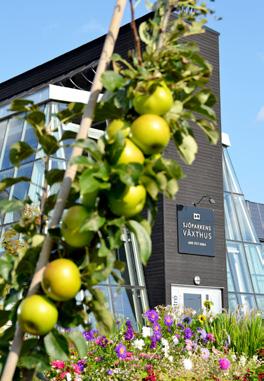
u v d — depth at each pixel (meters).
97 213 2.21
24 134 19.31
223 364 9.48
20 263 2.45
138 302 18.72
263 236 27.75
